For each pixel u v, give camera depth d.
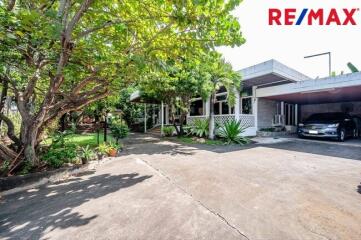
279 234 2.20
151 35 4.66
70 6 3.83
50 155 4.97
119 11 4.21
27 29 3.06
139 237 2.24
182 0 3.46
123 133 8.61
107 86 5.52
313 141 9.50
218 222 2.49
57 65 4.29
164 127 13.88
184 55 4.81
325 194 3.23
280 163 5.34
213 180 4.05
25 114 4.81
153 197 3.31
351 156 6.11
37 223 2.62
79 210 2.94
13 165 4.38
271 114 13.20
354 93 10.29
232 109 12.21
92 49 4.16
